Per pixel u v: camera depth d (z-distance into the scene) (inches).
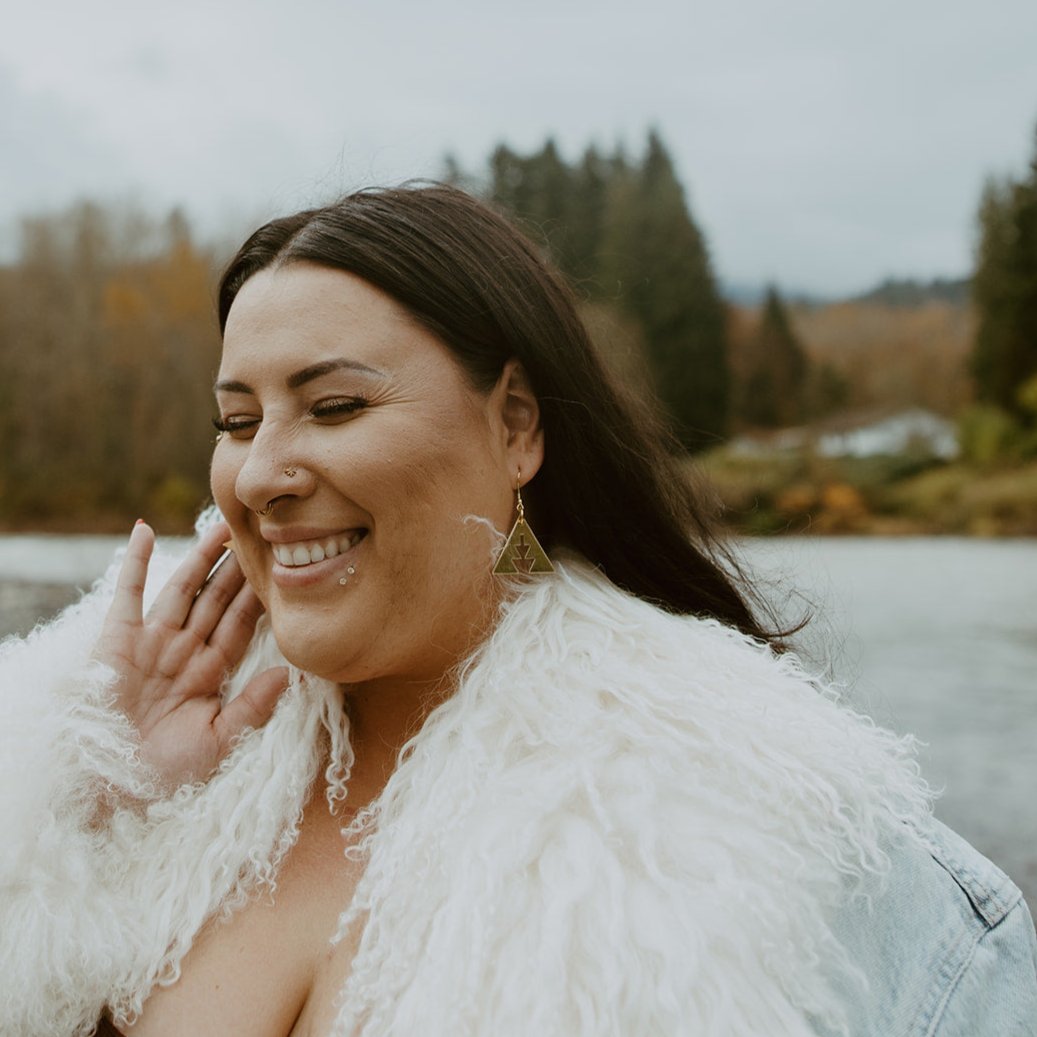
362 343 40.8
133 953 40.4
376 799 44.8
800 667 48.8
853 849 38.9
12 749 42.3
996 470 1115.9
